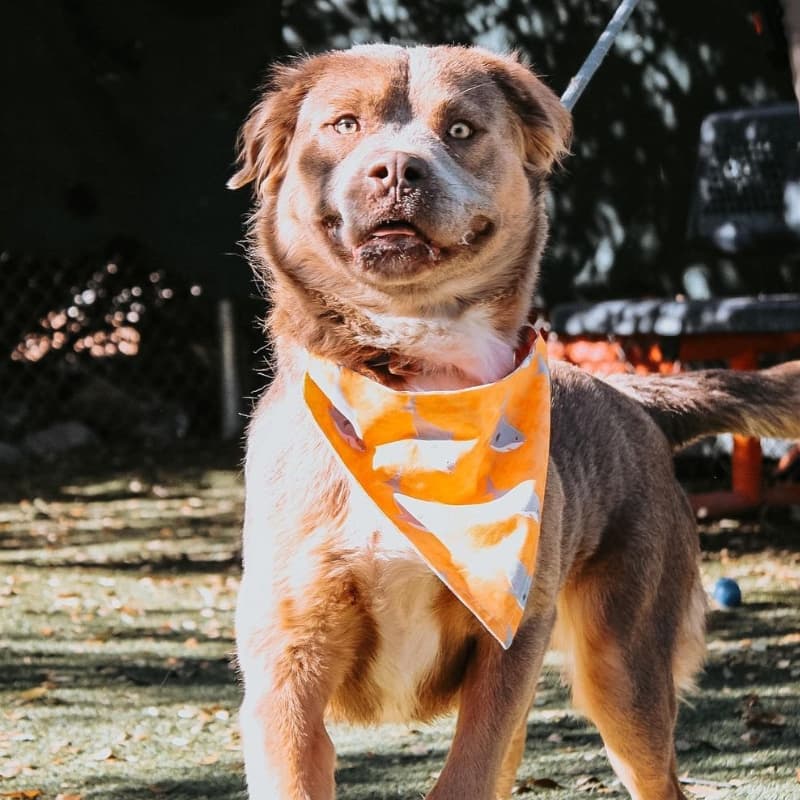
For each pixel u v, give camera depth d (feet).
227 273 38.29
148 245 38.01
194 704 18.38
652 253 34.76
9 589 24.67
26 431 41.45
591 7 34.78
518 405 12.69
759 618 22.65
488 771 11.78
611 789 15.55
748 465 29.81
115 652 20.88
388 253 11.75
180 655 20.72
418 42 36.76
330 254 12.30
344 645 12.01
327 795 11.58
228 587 25.08
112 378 42.80
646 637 14.35
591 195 35.37
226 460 39.19
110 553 27.96
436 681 12.57
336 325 12.59
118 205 37.76
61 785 15.46
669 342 30.27
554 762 16.48
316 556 11.80
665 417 16.05
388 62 12.59
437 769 16.19
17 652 20.83
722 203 27.84
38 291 41.47
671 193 34.47
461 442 12.27
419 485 12.14
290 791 11.38
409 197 11.59
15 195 37.17
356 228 11.76
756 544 28.07
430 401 12.34
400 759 16.60
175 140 37.78
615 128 34.94
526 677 12.12
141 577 25.88
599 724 14.29
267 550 11.96
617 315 28.58
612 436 14.62
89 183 37.58
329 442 11.91
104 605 23.76
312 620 11.82
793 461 32.78
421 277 11.93
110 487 35.47
